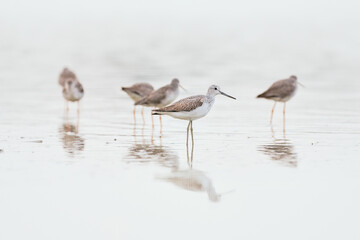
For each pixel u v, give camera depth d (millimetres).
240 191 11484
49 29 57438
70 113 21172
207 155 14414
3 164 13273
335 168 12898
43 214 10336
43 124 18828
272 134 17062
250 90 26766
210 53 41344
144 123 19219
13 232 9625
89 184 11883
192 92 25812
